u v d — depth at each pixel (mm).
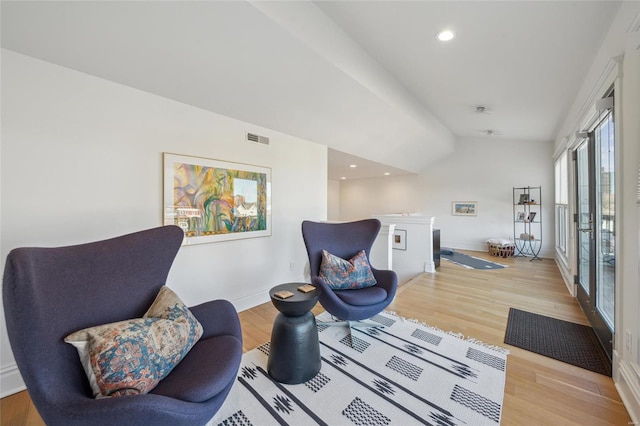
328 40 2303
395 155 5699
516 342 2328
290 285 2164
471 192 6930
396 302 3264
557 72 2768
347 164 6074
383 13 2143
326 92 2869
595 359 2076
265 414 1553
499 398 1675
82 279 1271
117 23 1695
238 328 1596
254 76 2410
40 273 1104
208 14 1724
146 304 1497
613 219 2061
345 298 2334
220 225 2854
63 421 910
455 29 2232
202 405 1107
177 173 2514
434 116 4926
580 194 3342
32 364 934
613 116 1891
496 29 2180
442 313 2941
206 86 2412
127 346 1145
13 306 941
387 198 8344
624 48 1679
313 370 1863
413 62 2889
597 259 2531
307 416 1538
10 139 1749
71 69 1966
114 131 2166
